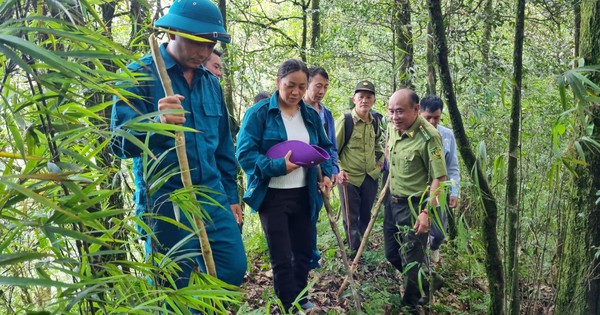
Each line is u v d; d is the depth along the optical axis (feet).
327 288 14.10
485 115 15.10
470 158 8.93
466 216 14.47
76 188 4.40
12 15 5.34
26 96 4.87
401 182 12.51
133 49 10.21
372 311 11.87
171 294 5.80
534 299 10.78
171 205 8.67
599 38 8.93
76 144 6.03
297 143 11.05
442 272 14.46
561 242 10.41
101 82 5.43
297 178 11.45
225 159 10.07
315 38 28.27
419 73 19.19
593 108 8.96
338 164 17.11
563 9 20.36
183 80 8.95
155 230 8.61
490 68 16.52
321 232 19.30
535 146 11.53
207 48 8.63
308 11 23.58
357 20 21.29
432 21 8.48
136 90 8.24
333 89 27.27
